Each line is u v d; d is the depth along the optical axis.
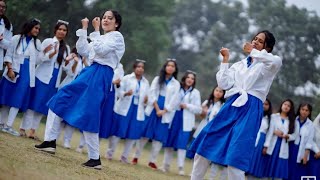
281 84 24.92
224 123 5.84
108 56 6.72
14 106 8.98
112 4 19.23
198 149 5.87
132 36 20.20
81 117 6.46
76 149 9.80
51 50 9.35
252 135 5.71
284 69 25.31
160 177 8.60
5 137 7.90
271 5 27.92
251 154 5.70
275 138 10.12
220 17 31.44
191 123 10.90
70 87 6.61
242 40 29.92
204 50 31.12
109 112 9.00
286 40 26.36
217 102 10.92
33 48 9.22
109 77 6.75
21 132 9.32
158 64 21.14
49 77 9.40
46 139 7.20
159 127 10.61
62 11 18.88
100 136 8.89
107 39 6.73
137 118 10.19
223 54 5.95
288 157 10.22
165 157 10.87
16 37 9.12
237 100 5.81
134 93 10.26
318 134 10.39
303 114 10.34
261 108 5.89
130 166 9.33
